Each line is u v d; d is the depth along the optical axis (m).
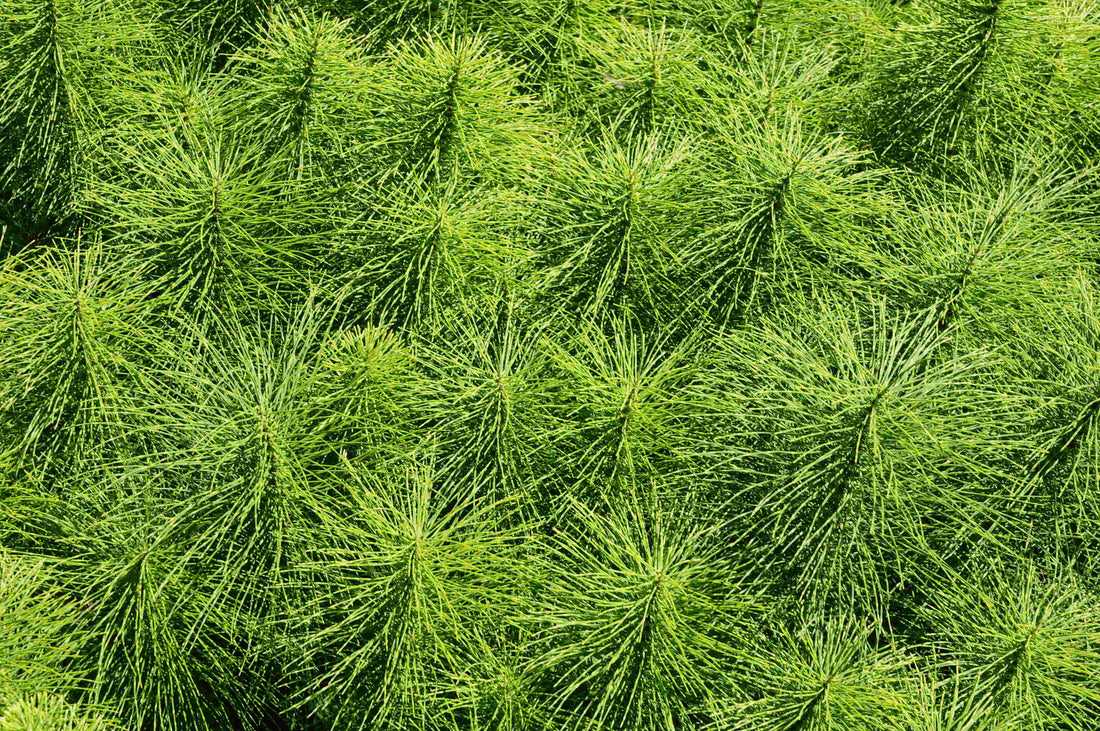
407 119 2.32
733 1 2.54
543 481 2.28
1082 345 2.24
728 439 2.26
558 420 2.25
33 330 2.24
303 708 2.30
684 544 2.20
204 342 2.26
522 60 2.51
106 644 2.23
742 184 2.30
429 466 2.24
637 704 2.20
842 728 2.16
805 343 2.29
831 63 2.49
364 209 2.35
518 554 2.27
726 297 2.34
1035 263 2.28
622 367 2.24
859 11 2.55
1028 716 2.20
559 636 2.21
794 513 2.20
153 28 2.47
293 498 2.22
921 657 2.24
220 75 2.44
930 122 2.43
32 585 2.18
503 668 2.20
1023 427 2.25
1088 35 2.40
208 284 2.30
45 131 2.40
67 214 2.42
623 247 2.30
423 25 2.49
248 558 2.25
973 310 2.28
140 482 2.27
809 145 2.32
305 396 2.24
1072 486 2.25
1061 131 2.44
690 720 2.23
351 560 2.22
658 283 2.34
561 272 2.34
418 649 2.21
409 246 2.30
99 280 2.31
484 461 2.27
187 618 2.24
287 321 2.31
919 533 2.22
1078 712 2.20
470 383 2.26
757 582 2.23
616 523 2.21
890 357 2.19
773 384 2.23
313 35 2.31
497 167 2.35
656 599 2.16
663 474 2.28
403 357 2.26
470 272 2.31
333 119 2.35
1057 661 2.17
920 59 2.41
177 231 2.30
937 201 2.40
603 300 2.34
